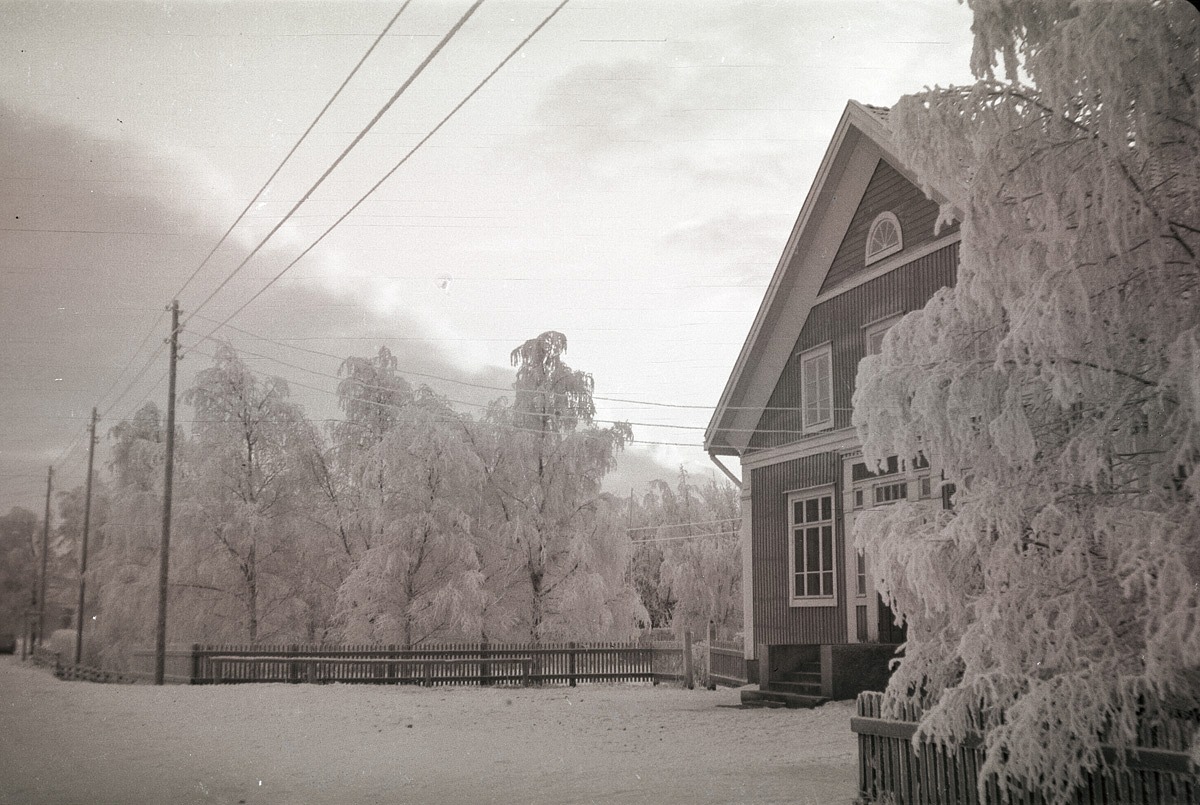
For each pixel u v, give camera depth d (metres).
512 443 33.34
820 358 20.53
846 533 19.23
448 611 30.92
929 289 17.67
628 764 10.62
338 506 36.19
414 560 32.16
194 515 33.94
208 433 34.81
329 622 35.09
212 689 22.38
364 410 35.88
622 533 33.75
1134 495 7.30
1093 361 7.23
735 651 24.56
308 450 35.62
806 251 20.89
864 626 18.61
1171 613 6.30
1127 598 7.04
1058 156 7.40
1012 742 6.73
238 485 34.84
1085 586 7.14
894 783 8.18
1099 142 7.14
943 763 7.74
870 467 8.36
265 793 8.56
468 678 26.55
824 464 20.09
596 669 27.91
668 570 51.81
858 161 19.50
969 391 7.61
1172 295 7.30
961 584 7.82
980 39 7.75
